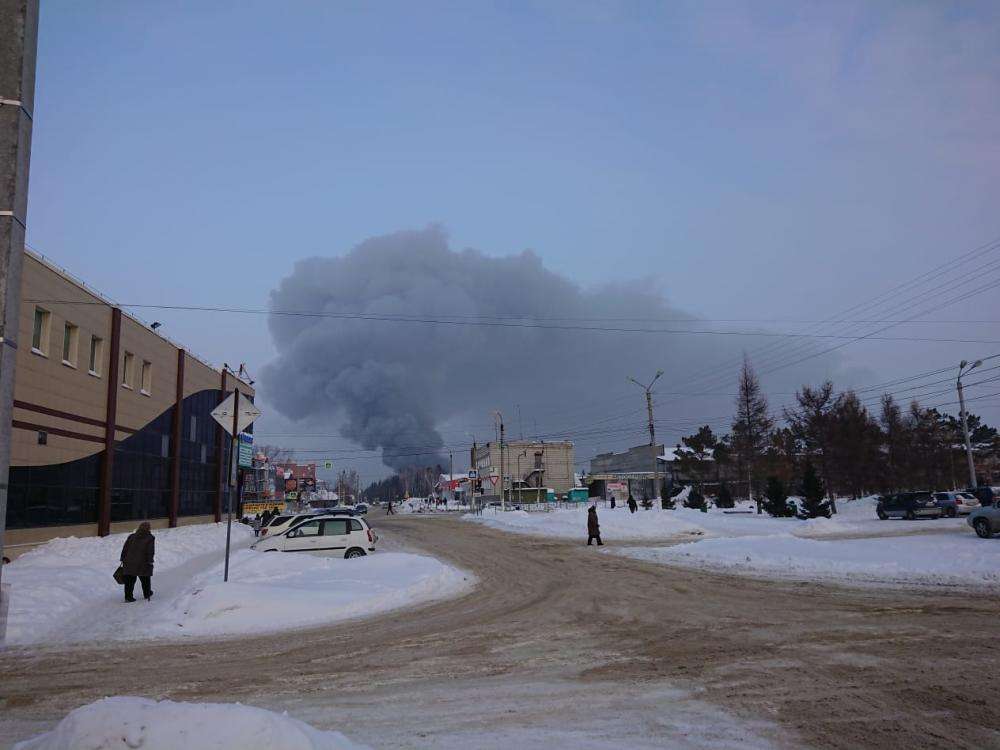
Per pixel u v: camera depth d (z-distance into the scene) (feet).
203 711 13.30
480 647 32.83
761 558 66.95
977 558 58.95
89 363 90.53
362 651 32.55
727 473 212.02
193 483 137.59
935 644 30.60
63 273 83.41
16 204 16.05
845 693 23.53
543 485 336.49
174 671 29.25
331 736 15.71
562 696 24.02
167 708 13.44
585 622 38.83
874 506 178.70
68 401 84.79
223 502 157.99
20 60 16.38
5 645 35.35
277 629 39.37
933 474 202.69
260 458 239.91
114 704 13.71
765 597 46.34
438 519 207.21
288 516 101.45
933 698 22.75
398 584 53.01
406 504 404.77
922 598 44.09
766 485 191.62
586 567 68.49
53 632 38.99
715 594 48.19
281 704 23.57
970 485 152.87
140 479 109.09
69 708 23.86
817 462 191.11
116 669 29.78
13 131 16.12
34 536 76.89
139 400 107.86
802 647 30.71
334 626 39.91
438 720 21.43
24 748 13.60
